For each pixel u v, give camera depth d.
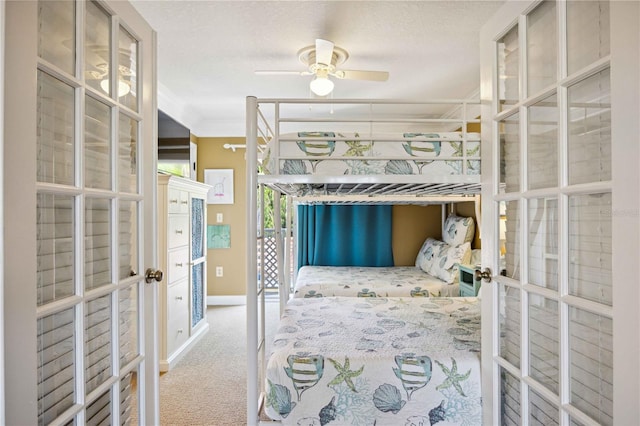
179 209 2.92
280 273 2.60
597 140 0.93
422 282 3.48
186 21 2.07
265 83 3.09
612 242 0.83
